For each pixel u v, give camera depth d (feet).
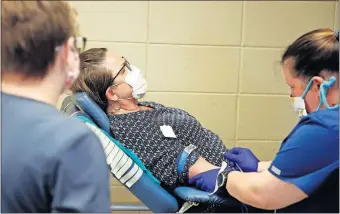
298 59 3.38
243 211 4.39
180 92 7.48
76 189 2.31
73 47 2.59
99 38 7.23
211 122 7.62
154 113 5.65
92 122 5.15
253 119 7.66
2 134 2.32
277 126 7.70
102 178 2.39
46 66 2.44
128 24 7.24
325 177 3.10
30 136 2.31
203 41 7.38
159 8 7.24
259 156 7.73
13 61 2.39
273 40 7.45
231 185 3.89
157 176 5.02
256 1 7.33
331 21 7.51
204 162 5.10
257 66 7.52
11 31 2.34
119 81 5.62
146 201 4.84
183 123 5.60
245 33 7.41
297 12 7.43
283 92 7.60
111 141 4.91
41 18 2.35
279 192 3.28
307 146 3.08
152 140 5.24
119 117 5.49
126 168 4.80
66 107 5.37
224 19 7.35
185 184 5.06
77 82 5.56
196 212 4.62
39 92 2.47
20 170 2.27
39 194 2.31
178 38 7.34
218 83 7.51
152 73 7.40
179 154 5.12
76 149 2.33
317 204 3.35
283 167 3.20
